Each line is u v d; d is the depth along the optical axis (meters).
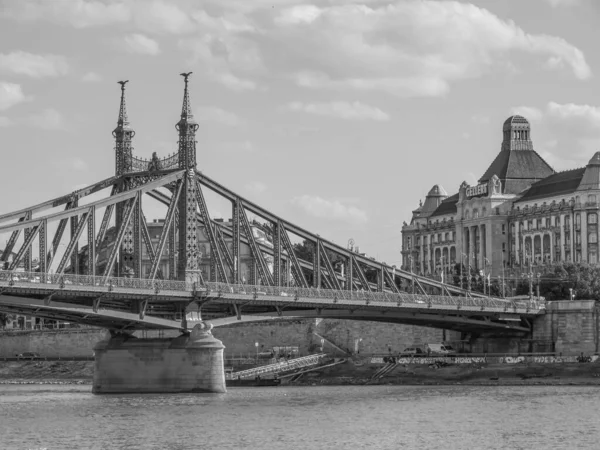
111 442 150.50
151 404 188.75
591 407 190.75
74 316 193.88
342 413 180.75
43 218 187.62
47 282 178.12
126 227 199.88
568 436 157.88
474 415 179.12
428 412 183.25
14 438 153.25
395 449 147.38
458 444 151.25
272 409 184.50
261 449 146.62
